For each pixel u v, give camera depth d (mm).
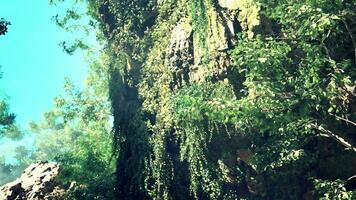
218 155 19172
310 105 12508
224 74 18672
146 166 20625
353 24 14328
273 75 13836
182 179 20094
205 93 17906
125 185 22281
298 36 14367
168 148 20734
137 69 24547
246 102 12805
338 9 12109
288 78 13477
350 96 15234
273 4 14312
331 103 12836
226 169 19000
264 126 13047
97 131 34094
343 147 16188
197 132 19344
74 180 25609
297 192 17391
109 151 30656
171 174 20031
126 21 25891
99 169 26062
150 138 21141
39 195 25312
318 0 12031
